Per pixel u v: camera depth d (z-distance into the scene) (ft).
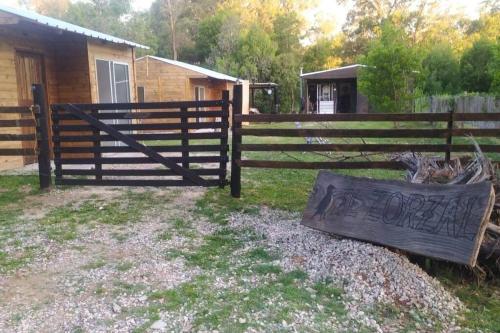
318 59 141.79
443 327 10.06
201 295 11.03
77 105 22.09
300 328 9.61
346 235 14.20
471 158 19.07
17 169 28.40
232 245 14.74
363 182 14.93
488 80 81.82
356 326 9.83
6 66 27.68
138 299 10.85
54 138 22.58
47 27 27.43
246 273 12.38
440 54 91.20
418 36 158.10
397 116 19.75
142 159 22.12
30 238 15.42
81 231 16.21
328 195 15.38
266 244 14.65
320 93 100.58
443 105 66.49
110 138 22.12
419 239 12.80
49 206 19.77
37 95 22.31
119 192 22.44
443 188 13.21
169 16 148.56
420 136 19.94
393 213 13.76
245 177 26.40
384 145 20.01
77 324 9.72
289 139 48.57
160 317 9.96
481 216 11.92
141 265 12.99
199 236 15.65
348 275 11.85
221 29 122.52
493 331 10.00
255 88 96.17
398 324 10.05
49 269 12.75
